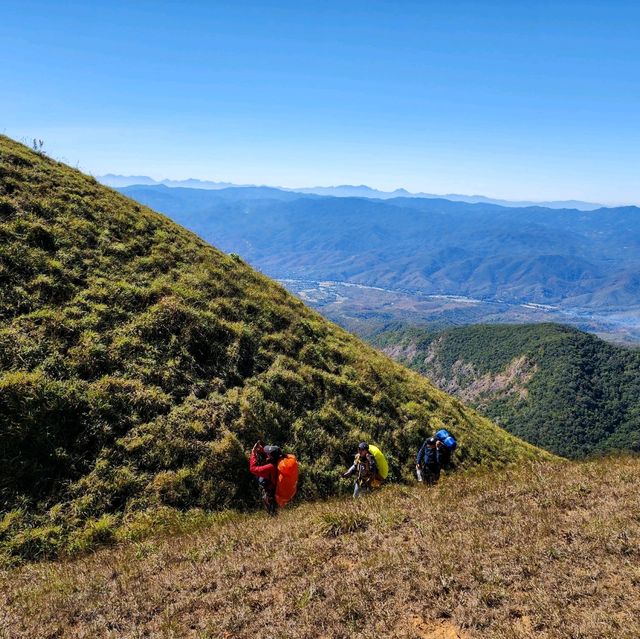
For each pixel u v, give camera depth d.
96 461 12.45
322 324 24.78
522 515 9.45
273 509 11.98
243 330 19.06
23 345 13.87
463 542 8.31
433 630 6.28
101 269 18.41
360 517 9.95
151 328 16.67
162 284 19.05
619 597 6.36
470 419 25.89
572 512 9.47
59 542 10.73
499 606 6.52
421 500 11.02
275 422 15.95
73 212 20.55
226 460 13.72
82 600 7.88
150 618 7.29
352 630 6.39
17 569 9.79
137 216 23.25
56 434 12.46
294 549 8.82
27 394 12.55
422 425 20.27
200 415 14.65
